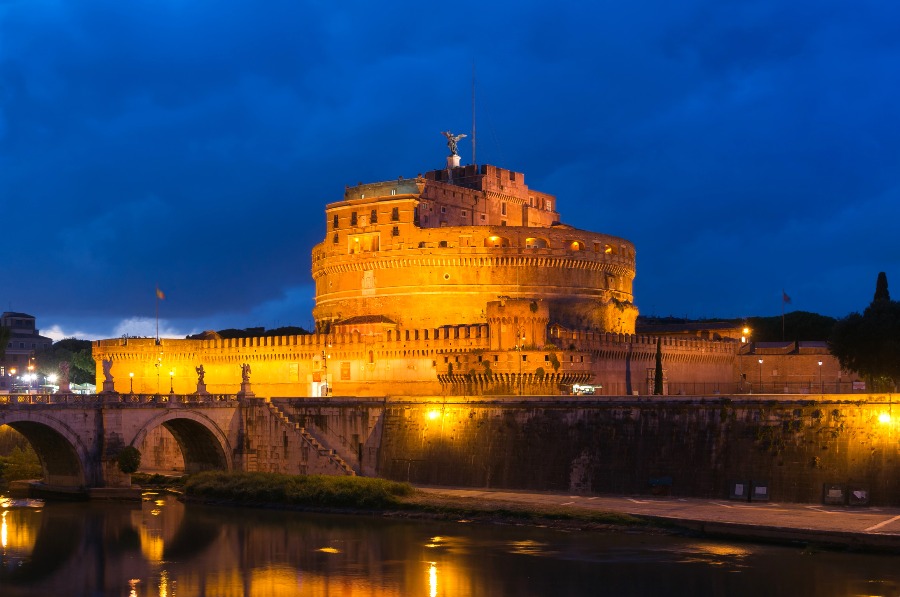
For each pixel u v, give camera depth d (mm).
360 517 120750
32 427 130000
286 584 89625
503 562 94750
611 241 195250
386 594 86000
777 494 111250
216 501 132875
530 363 146375
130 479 135500
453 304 182000
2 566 97000
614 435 122250
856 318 141250
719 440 115625
